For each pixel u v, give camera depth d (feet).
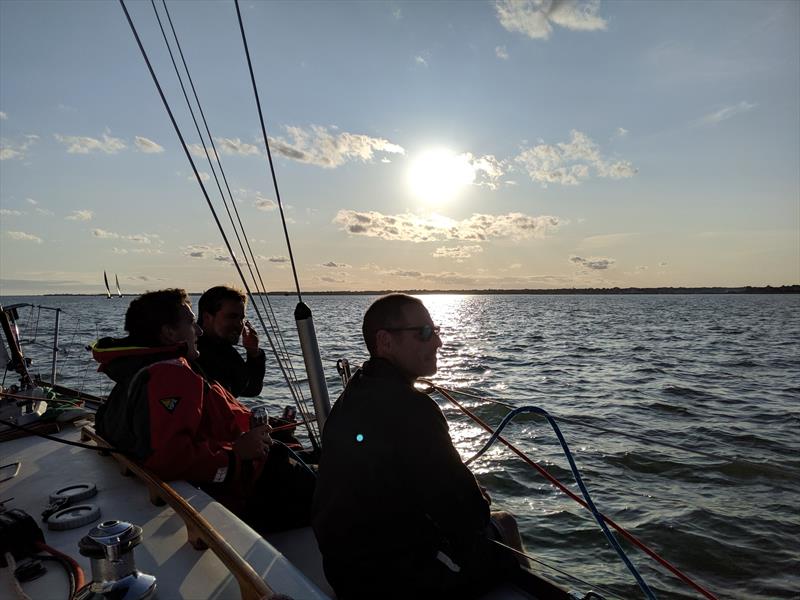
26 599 5.24
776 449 24.98
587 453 23.31
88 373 37.78
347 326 120.37
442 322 155.33
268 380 39.88
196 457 8.02
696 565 14.66
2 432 11.50
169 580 5.66
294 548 8.45
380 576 6.02
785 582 13.89
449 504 5.98
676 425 29.84
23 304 15.14
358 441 6.07
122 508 7.54
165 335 8.64
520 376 48.52
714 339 94.38
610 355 66.90
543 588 6.47
